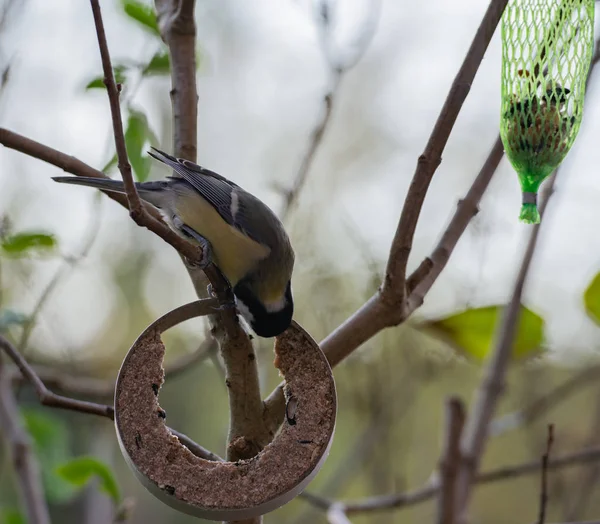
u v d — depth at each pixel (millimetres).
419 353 14312
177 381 20297
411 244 7258
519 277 9719
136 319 20406
